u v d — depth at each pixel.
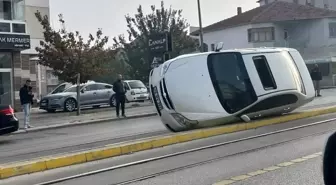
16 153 12.20
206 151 10.19
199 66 13.95
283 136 11.66
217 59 14.05
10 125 15.21
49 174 8.56
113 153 10.09
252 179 7.34
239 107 13.88
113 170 8.67
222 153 9.80
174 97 13.68
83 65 25.02
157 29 45.28
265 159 8.92
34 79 41.72
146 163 9.18
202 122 13.80
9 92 28.52
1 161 10.75
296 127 13.10
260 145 10.53
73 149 12.10
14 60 28.86
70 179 8.07
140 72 45.38
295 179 7.19
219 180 7.39
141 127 17.06
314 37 52.88
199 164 8.79
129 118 21.77
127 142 11.41
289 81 14.84
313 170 7.72
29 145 14.00
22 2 29.89
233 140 11.45
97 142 13.34
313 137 11.25
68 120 21.59
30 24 42.00
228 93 13.88
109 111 26.11
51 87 55.59
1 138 16.62
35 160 9.28
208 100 13.73
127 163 9.20
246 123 13.66
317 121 14.35
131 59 45.91
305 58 49.53
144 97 32.31
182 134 11.75
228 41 56.00
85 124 20.38
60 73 25.22
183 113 13.70
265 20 52.75
